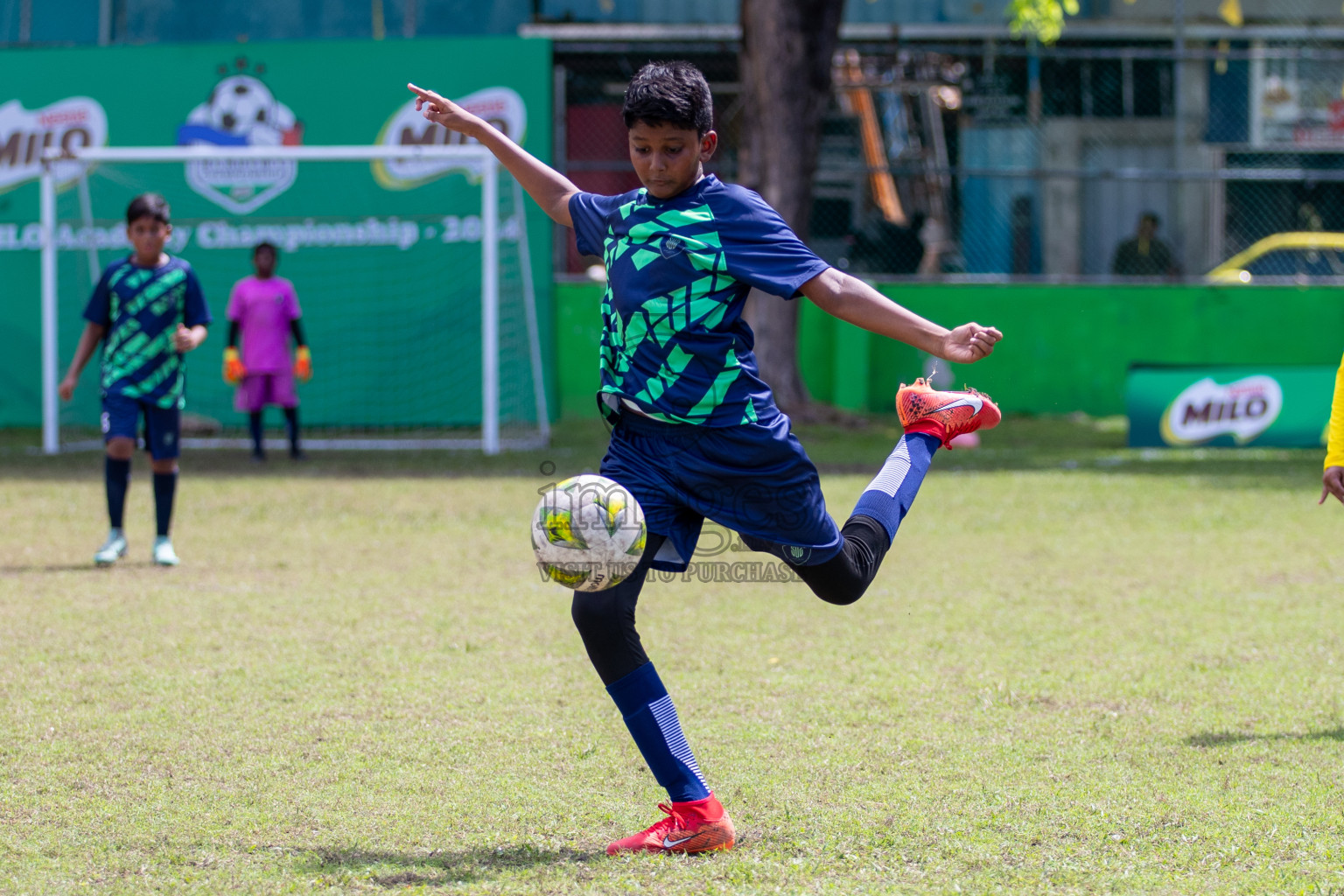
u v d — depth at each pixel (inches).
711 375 281.9
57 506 875.4
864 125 1605.6
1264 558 697.0
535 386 1446.9
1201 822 300.0
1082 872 268.8
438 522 824.9
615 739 373.7
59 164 1502.2
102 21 1608.0
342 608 564.1
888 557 704.4
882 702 413.4
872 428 1444.4
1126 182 1621.6
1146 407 1243.8
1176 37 1595.7
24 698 412.5
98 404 1477.6
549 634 514.9
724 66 1573.6
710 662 469.4
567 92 1563.7
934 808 310.2
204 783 331.6
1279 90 1635.1
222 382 1494.8
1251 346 1590.8
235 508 878.4
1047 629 525.7
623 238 288.8
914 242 1610.5
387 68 1487.5
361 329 1496.1
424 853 283.9
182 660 467.2
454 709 405.1
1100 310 1592.0
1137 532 788.0
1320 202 1619.1
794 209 1376.7
